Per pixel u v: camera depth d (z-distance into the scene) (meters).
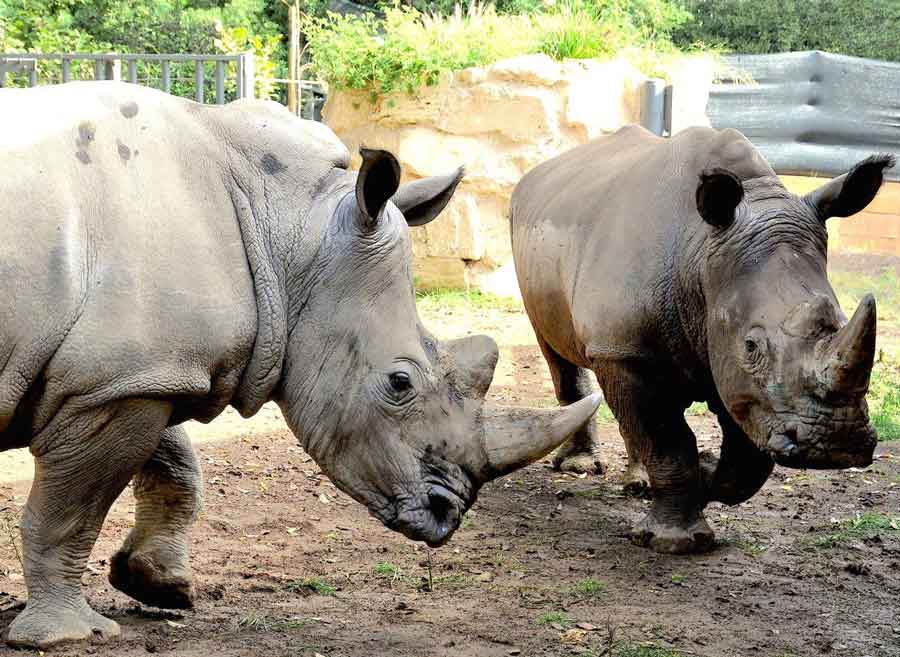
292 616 8.47
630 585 9.65
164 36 36.44
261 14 42.44
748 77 27.73
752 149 10.31
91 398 7.05
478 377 7.59
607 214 11.29
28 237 6.86
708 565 10.29
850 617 8.99
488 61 25.91
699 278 9.91
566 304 12.07
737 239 9.43
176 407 7.49
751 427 9.12
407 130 25.61
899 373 19.17
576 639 8.19
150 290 7.11
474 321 22.86
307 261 7.61
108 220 7.08
